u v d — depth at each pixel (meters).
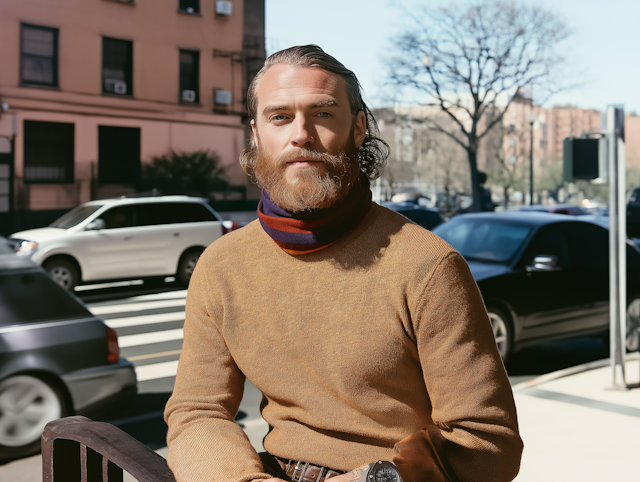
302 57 1.40
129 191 24.92
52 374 4.39
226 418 1.49
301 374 1.41
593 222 7.48
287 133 1.40
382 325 1.32
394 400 1.35
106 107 24.27
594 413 5.13
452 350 1.27
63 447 1.61
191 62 26.53
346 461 1.37
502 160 61.19
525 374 6.56
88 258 11.80
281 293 1.42
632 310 7.48
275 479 1.30
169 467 1.39
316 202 1.36
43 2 22.80
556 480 3.88
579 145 5.89
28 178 22.86
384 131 51.75
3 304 4.38
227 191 27.28
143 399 5.89
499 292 6.46
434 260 1.30
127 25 24.67
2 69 22.16
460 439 1.26
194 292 1.56
